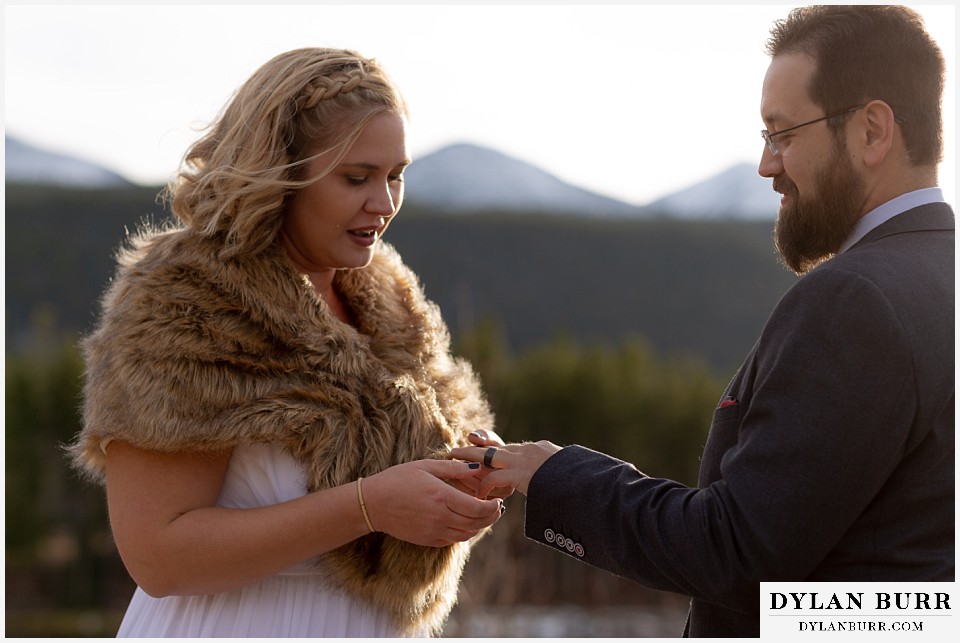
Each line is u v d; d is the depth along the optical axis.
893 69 1.72
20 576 23.44
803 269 1.87
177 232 1.96
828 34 1.75
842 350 1.56
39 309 48.75
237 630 1.90
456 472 1.82
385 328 2.10
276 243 1.93
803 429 1.55
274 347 1.87
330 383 1.88
